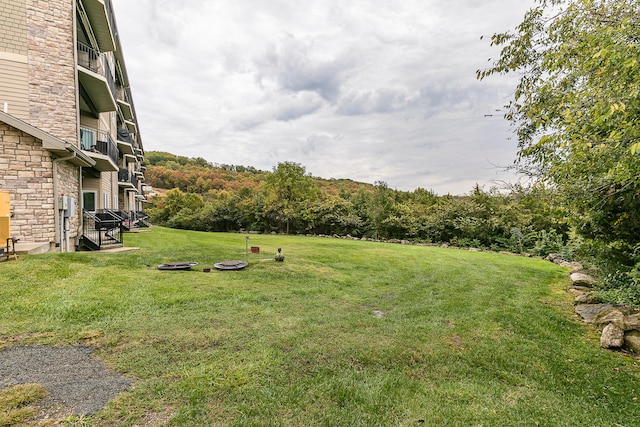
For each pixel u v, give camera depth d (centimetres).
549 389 318
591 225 560
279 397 272
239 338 396
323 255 1202
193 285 634
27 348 346
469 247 1778
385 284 807
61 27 1016
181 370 308
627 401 297
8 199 655
